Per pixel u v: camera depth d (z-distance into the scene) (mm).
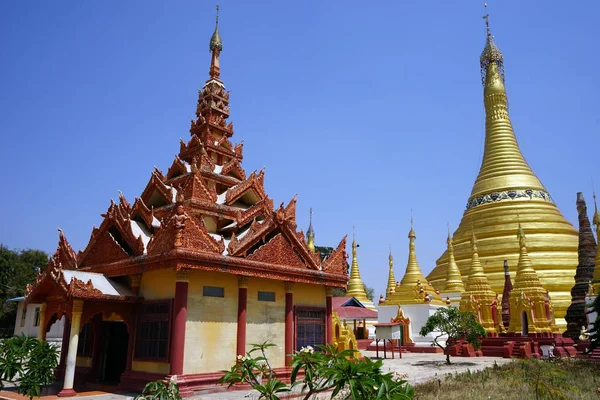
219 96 32344
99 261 24594
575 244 54844
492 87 66562
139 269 21234
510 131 65188
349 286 65000
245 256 22375
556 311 48719
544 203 59000
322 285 26969
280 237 24344
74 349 19922
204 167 28312
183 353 19531
